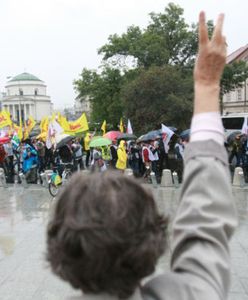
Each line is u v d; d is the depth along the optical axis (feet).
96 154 57.62
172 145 69.92
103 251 3.61
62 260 3.74
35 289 19.99
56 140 65.46
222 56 4.72
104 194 3.82
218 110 4.72
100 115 163.43
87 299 3.72
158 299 3.76
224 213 4.17
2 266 23.48
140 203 3.89
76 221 3.71
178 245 4.19
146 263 3.78
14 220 36.32
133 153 70.03
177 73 128.16
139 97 124.77
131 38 152.05
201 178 4.26
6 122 83.71
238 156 71.56
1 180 61.77
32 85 408.46
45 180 60.54
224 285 3.96
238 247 26.50
